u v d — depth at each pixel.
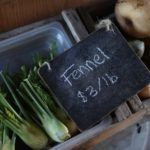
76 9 0.73
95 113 0.62
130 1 0.73
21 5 0.70
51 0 0.73
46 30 0.70
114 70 0.63
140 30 0.74
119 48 0.64
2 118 0.59
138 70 0.64
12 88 0.63
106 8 0.82
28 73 0.67
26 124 0.60
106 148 0.90
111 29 0.64
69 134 0.61
